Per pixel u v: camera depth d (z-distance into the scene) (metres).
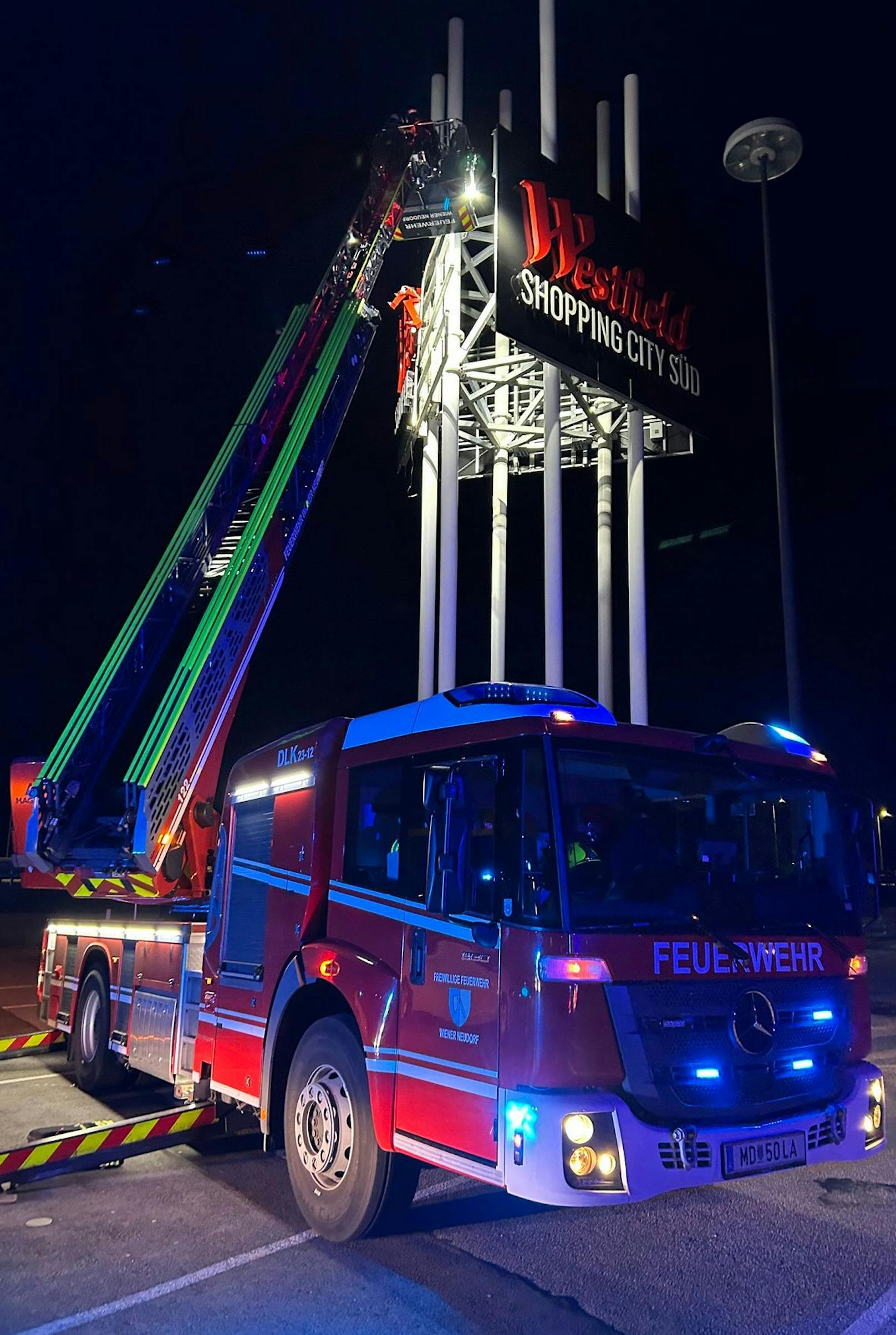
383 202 14.97
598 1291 4.14
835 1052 4.65
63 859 8.33
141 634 9.77
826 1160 4.33
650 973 4.07
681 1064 4.05
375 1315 3.92
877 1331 3.75
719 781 4.80
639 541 16.39
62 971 8.97
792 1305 4.00
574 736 4.30
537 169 14.38
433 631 16.73
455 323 15.91
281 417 12.34
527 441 18.47
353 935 5.05
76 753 8.70
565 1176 3.73
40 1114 7.36
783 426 14.16
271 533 10.47
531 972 3.97
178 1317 3.90
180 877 8.02
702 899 4.43
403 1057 4.54
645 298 15.66
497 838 4.24
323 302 13.76
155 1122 5.83
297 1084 5.15
